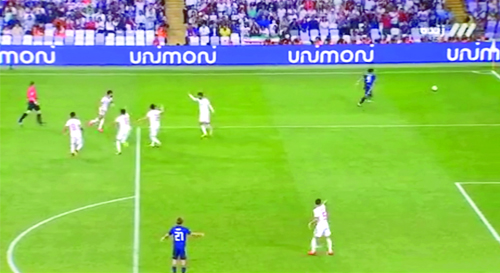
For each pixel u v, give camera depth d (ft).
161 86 307.37
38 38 354.13
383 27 370.94
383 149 242.78
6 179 217.36
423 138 252.83
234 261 176.45
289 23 367.86
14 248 180.96
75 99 288.10
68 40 355.77
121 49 335.88
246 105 285.02
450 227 193.77
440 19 376.27
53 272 170.71
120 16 363.76
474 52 346.95
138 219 195.93
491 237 189.06
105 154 236.02
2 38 352.08
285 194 210.79
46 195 208.23
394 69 336.08
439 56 346.13
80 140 233.96
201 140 248.11
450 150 242.99
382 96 297.33
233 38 361.10
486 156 238.48
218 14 367.86
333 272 172.45
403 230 191.93
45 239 185.47
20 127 256.73
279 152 239.30
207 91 301.43
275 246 183.62
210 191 212.02
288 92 301.22
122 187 213.46
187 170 225.35
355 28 369.09
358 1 377.30
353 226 193.77
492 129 261.85
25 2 363.56
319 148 242.78
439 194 211.82
